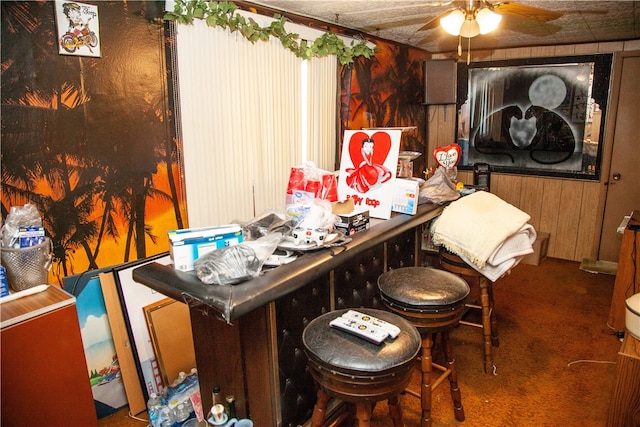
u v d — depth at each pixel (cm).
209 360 187
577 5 267
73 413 169
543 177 456
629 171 415
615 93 407
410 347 146
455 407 212
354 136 255
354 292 214
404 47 424
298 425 183
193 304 147
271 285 149
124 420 216
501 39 396
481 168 428
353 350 142
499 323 315
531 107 448
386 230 212
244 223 202
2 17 167
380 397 141
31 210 180
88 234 203
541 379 247
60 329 161
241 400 179
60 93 186
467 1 225
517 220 234
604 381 244
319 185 235
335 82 335
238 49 252
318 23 309
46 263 177
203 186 247
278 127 289
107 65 199
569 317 323
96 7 192
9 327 149
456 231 235
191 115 234
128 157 212
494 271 236
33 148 181
